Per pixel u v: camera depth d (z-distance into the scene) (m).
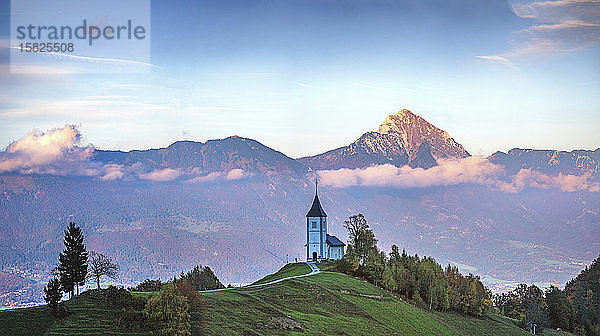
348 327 154.12
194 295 119.75
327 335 142.12
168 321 112.31
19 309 115.19
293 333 137.12
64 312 113.50
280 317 144.88
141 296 125.81
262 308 147.75
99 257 148.75
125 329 110.69
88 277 142.62
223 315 134.00
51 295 115.88
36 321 110.75
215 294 151.75
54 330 107.88
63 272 132.12
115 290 122.56
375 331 158.62
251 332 128.62
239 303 146.62
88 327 109.56
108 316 114.25
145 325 112.56
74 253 133.00
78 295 123.62
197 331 118.00
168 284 117.81
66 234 133.75
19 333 105.81
